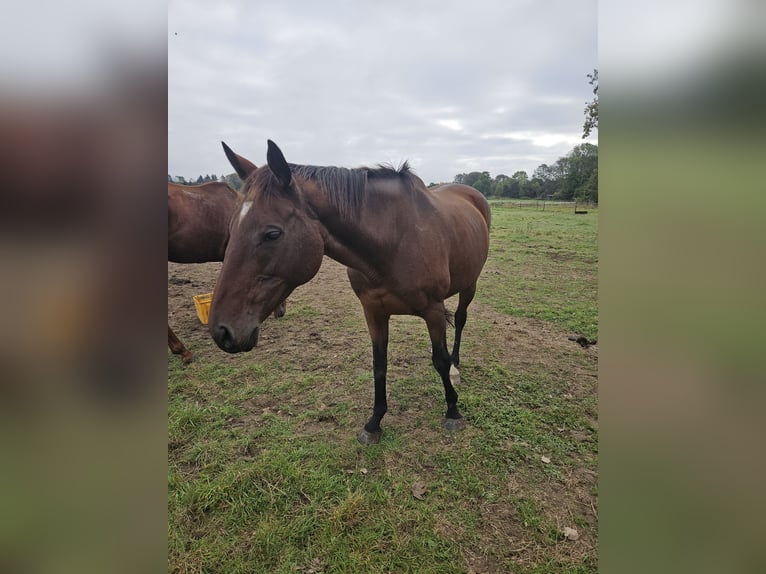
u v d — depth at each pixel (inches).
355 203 74.4
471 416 103.3
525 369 131.3
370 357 141.3
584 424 100.8
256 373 129.7
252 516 73.3
